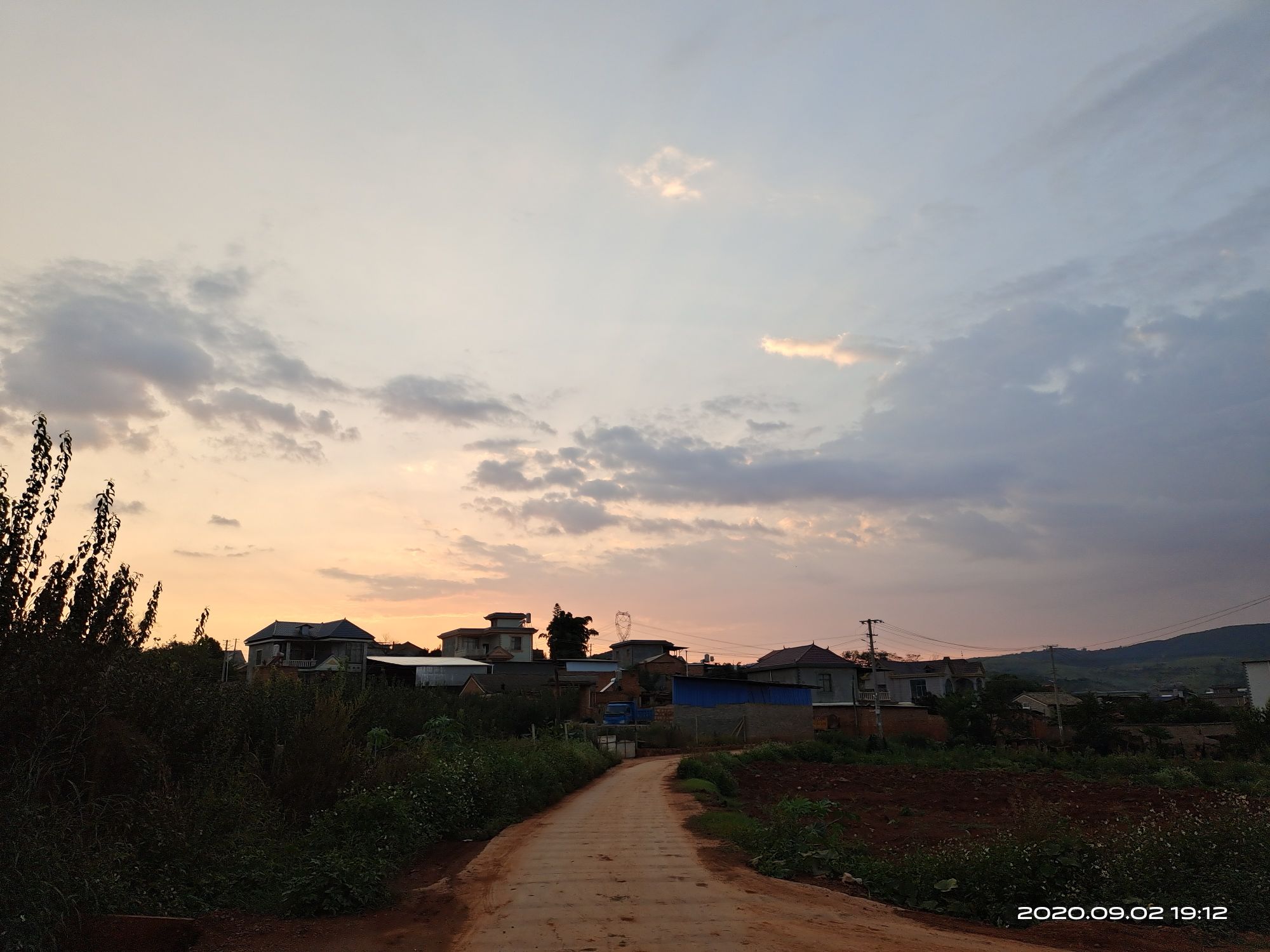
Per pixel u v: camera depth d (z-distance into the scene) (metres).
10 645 7.56
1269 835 9.52
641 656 78.62
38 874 6.43
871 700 67.94
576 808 19.05
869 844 15.13
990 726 51.22
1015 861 9.80
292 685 16.36
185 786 10.62
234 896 8.64
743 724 48.25
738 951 7.36
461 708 31.89
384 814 11.67
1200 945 8.02
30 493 7.88
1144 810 20.42
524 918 8.54
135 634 10.09
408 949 7.40
